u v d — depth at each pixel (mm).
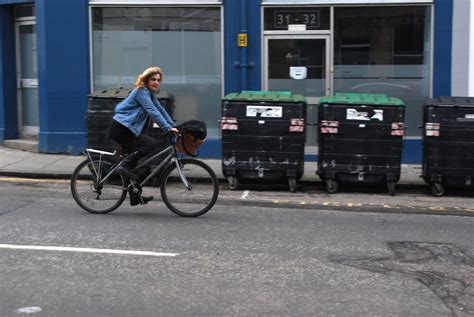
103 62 11586
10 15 12352
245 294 4621
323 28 11234
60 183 9484
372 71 11289
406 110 11273
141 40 11531
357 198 8828
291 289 4750
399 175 9000
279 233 6543
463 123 8820
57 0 11289
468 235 6609
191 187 7215
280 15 11242
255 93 9359
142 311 4266
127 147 7152
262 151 9070
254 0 11180
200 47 11469
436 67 11055
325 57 11305
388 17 11148
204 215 7391
